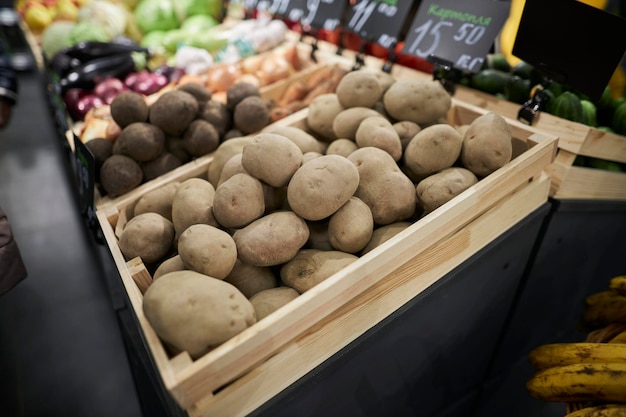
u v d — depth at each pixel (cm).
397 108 120
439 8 149
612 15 102
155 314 76
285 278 96
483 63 148
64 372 189
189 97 127
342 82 126
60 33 232
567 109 126
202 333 74
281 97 182
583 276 164
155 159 132
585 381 95
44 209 283
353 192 96
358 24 172
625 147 129
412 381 121
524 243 127
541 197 121
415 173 110
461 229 103
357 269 84
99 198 129
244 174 98
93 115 156
